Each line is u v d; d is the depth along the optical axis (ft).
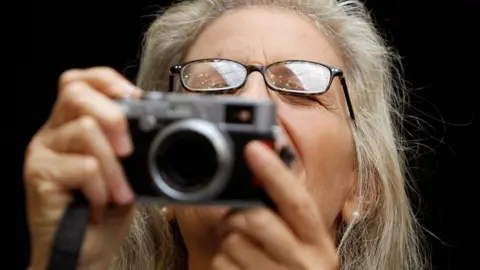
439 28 8.80
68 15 9.34
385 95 6.01
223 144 3.53
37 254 3.85
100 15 9.27
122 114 3.61
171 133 3.54
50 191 3.80
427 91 8.86
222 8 5.36
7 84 9.48
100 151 3.68
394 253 5.61
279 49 4.97
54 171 3.79
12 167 9.64
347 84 5.43
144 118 3.59
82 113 3.76
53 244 3.71
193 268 4.90
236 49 4.99
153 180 3.57
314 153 4.84
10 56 9.43
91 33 9.34
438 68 8.84
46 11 9.31
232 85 4.87
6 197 9.75
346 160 5.10
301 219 3.75
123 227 4.05
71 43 9.38
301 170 4.83
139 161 3.60
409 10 8.75
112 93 3.89
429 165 8.68
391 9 8.75
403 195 5.68
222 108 3.59
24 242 9.75
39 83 9.50
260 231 3.74
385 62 5.98
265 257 3.83
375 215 5.53
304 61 4.92
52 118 3.89
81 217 3.76
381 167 5.50
